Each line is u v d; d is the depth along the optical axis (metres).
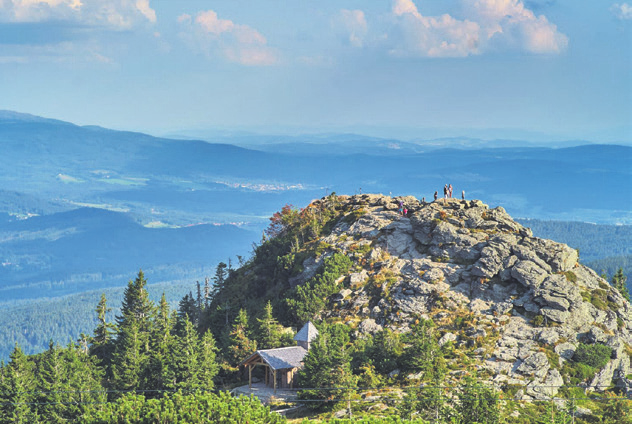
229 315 162.38
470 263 150.75
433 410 100.69
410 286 146.12
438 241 157.00
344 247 168.00
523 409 108.81
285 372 123.19
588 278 148.25
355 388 107.75
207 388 122.44
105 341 157.00
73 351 129.12
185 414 93.38
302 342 129.38
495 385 114.56
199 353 125.38
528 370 118.81
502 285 142.88
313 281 156.75
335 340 118.69
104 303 161.12
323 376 109.25
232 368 131.00
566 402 106.25
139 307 157.50
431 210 166.75
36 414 110.88
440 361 117.94
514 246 148.62
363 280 154.25
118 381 127.50
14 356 119.44
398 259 158.50
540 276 140.25
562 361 124.06
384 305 144.50
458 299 141.38
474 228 159.62
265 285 180.88
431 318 137.62
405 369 117.56
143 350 140.00
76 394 115.88
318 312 148.62
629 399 118.19
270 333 135.50
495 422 97.31
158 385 129.50
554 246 149.25
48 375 118.38
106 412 97.81
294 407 112.00
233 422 90.44
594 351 125.50
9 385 115.06
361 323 140.25
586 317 135.38
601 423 106.25
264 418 92.88
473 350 125.75
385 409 105.81
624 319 140.38
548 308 134.38
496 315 135.75
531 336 128.88
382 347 121.94
